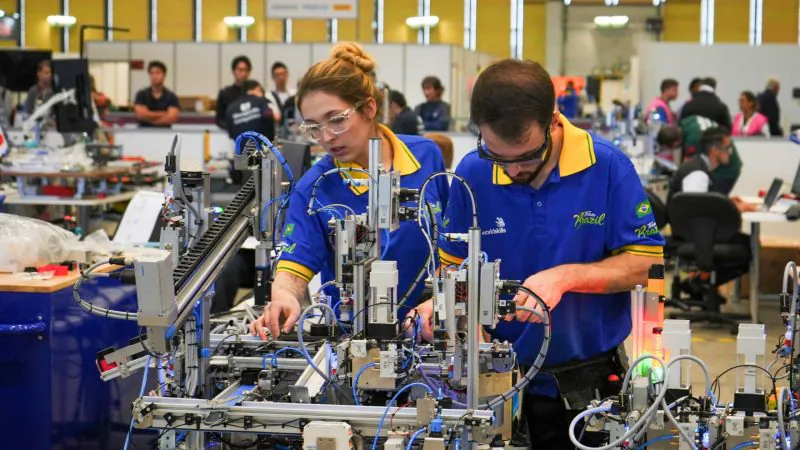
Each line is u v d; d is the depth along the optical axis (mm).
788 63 13039
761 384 2180
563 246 2240
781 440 1812
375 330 1945
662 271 2062
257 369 2139
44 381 3002
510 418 1972
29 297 2973
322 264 2441
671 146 8836
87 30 16516
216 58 14414
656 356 1891
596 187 2221
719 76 13172
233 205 2258
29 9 16266
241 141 2332
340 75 2291
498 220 2268
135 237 4508
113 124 11406
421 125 9086
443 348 1881
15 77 7461
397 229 2277
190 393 1998
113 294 3348
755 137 9297
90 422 3240
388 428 1778
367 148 2393
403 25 17750
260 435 2035
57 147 7348
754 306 6695
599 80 14688
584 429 1946
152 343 1787
